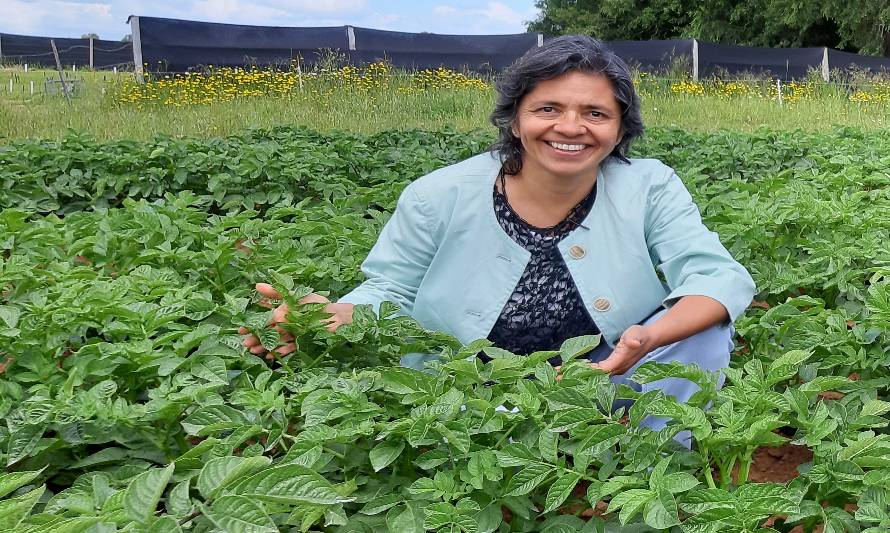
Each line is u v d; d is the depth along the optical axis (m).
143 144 7.29
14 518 1.65
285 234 4.23
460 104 13.55
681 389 2.66
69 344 2.97
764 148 7.73
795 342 3.10
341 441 2.18
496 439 2.29
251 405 2.30
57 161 6.68
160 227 4.14
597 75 2.67
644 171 2.97
